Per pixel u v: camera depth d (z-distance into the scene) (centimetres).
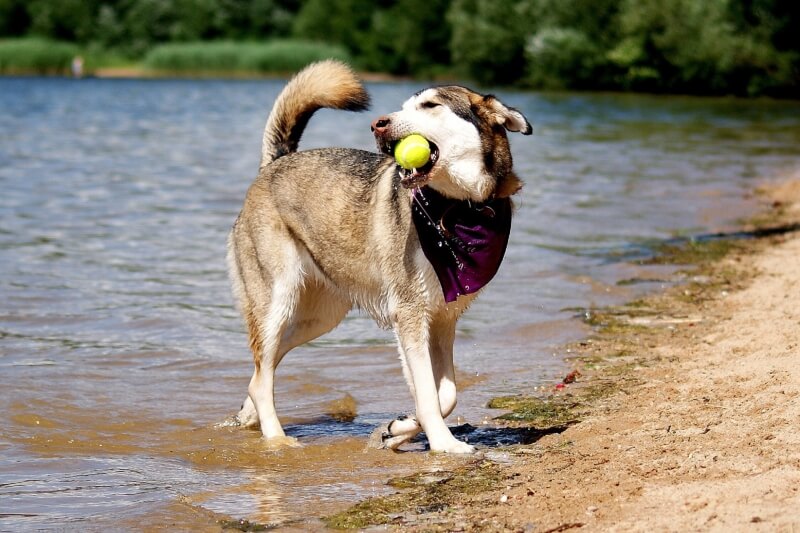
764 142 2508
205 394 705
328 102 678
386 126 541
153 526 466
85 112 3491
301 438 620
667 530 394
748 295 916
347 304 659
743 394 591
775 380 603
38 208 1447
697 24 4381
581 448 540
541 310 916
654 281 1019
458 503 474
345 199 606
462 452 561
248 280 648
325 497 500
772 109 3669
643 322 857
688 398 605
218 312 920
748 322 802
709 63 4384
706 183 1767
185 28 7831
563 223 1362
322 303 659
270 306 635
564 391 675
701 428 534
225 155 2172
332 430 635
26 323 870
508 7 5275
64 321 880
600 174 1884
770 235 1266
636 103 4000
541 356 772
